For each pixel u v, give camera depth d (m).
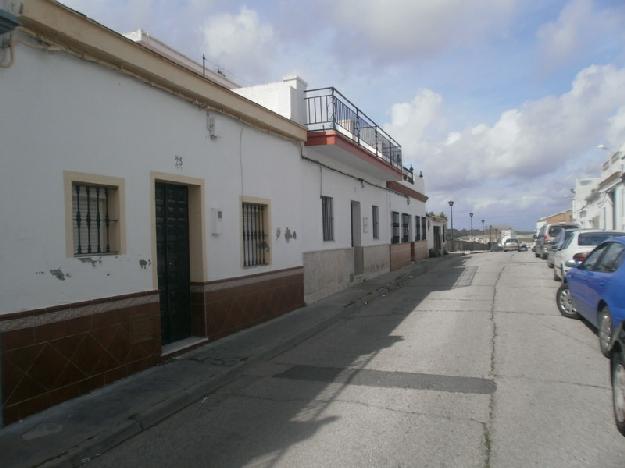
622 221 21.77
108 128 6.15
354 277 16.00
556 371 6.34
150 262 6.79
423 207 31.03
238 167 9.20
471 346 7.73
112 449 4.62
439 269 21.97
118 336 6.21
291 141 11.44
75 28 5.51
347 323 10.28
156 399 5.56
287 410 5.42
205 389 6.13
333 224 14.37
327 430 4.80
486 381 6.05
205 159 8.17
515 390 5.69
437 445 4.36
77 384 5.62
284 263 10.99
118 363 6.21
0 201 4.82
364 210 17.58
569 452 4.16
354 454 4.26
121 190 6.32
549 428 4.64
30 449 4.37
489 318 9.82
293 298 11.37
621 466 3.92
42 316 5.20
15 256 4.95
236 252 9.08
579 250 13.01
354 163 15.23
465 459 4.09
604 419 4.81
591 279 7.48
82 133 5.77
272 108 11.91
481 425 4.75
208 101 8.09
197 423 5.18
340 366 7.06
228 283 8.80
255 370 7.04
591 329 8.59
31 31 5.12
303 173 12.34
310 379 6.50
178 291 7.91
